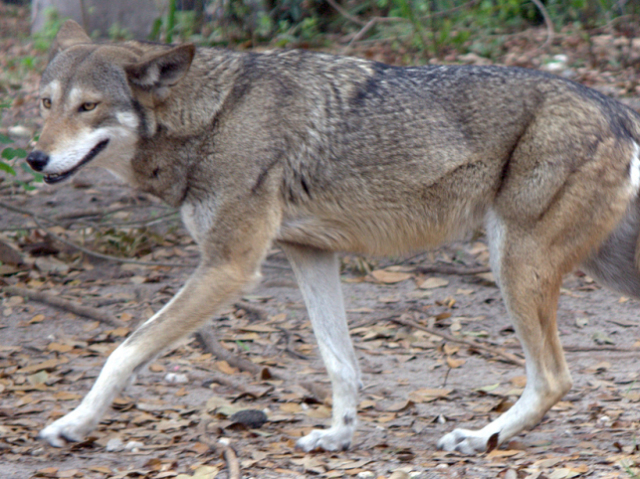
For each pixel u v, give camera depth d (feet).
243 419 26.68
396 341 35.50
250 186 24.89
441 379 31.50
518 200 24.72
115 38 78.33
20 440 24.79
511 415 24.90
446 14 76.23
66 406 28.25
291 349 34.19
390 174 25.32
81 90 24.71
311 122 25.27
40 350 33.63
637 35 72.28
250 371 32.07
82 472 21.85
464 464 22.98
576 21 77.10
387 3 78.07
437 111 25.26
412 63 69.15
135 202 50.62
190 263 43.57
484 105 25.12
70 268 43.11
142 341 24.18
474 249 45.29
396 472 21.36
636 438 24.72
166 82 24.72
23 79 72.84
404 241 26.25
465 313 38.34
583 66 66.95
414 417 27.81
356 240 26.22
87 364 32.45
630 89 59.62
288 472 22.31
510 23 77.61
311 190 25.54
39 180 37.96
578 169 24.39
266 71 25.64
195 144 25.20
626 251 26.71
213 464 22.97
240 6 75.36
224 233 25.09
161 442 25.13
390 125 25.23
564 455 23.47
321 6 81.10
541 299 24.86
